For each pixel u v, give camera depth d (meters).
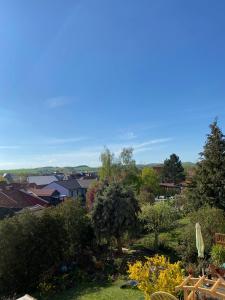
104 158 57.91
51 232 24.70
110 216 26.36
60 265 25.09
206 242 21.78
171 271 14.67
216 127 32.41
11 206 45.69
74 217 26.41
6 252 22.41
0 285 22.28
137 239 30.30
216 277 14.81
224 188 30.83
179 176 82.56
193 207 32.06
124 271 23.53
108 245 27.56
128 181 56.12
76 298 19.84
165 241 28.53
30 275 23.36
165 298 11.48
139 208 27.78
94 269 24.66
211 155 31.97
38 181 105.56
